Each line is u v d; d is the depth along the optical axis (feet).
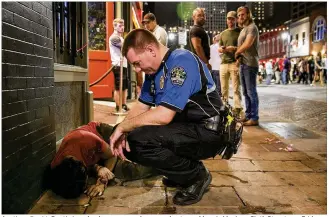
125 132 7.20
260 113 23.32
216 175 9.72
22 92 6.81
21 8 6.72
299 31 141.79
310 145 13.42
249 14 17.24
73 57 13.01
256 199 8.02
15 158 6.54
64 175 7.75
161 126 7.44
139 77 28.45
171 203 7.76
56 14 11.14
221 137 7.48
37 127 7.66
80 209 7.39
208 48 18.49
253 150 12.60
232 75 19.80
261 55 196.24
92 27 25.93
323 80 66.74
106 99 27.48
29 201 7.29
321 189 8.68
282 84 75.72
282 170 10.21
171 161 7.45
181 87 6.86
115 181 9.13
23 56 6.83
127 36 7.13
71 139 8.64
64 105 11.61
